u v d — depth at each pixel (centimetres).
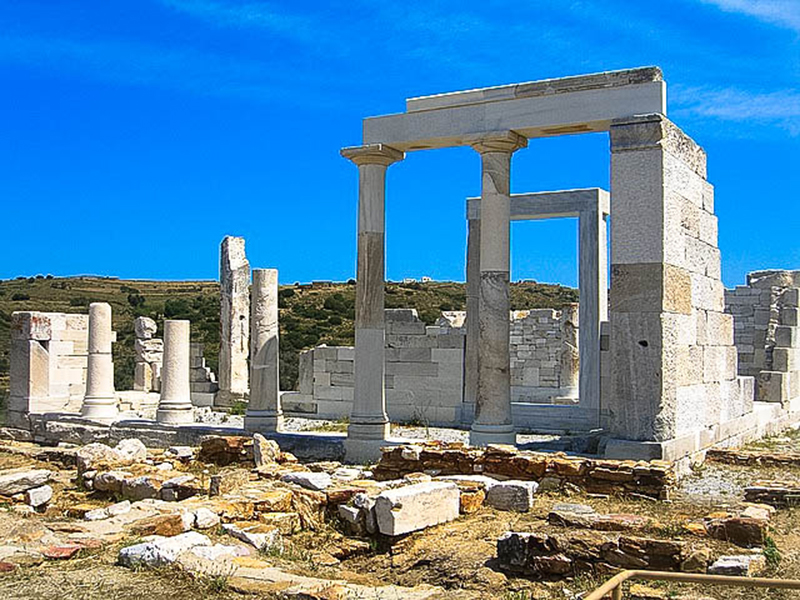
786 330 2728
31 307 6894
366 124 1934
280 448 2014
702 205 1808
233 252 3259
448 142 1877
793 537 1112
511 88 1773
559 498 1390
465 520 1256
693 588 905
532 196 2523
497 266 1794
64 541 1050
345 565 1116
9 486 1512
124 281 9506
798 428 2491
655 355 1557
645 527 1091
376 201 1931
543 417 2383
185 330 2425
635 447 1542
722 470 1650
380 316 1930
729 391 1948
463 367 2494
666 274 1575
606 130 1750
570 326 3056
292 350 5028
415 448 1591
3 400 3747
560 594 942
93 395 2542
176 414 2383
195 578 904
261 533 1125
